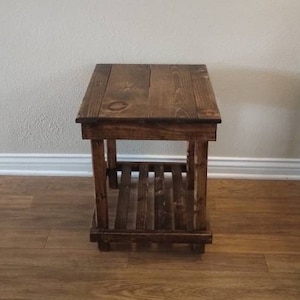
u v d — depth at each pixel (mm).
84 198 1914
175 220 1621
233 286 1453
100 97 1451
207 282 1470
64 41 1795
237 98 1891
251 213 1814
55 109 1945
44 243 1646
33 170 2080
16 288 1447
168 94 1476
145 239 1554
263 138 1979
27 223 1755
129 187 1818
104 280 1481
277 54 1791
